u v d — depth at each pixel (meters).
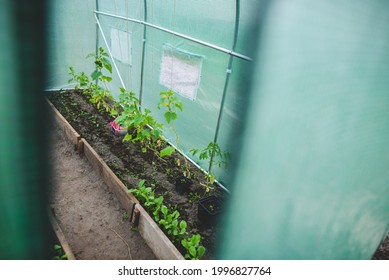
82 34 5.34
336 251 2.05
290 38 1.65
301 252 1.98
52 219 2.51
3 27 1.18
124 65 4.91
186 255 2.36
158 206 2.77
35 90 1.34
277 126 1.81
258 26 1.88
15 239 1.59
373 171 1.91
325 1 1.52
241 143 2.14
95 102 5.08
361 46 1.58
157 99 4.24
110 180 3.28
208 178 3.50
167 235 2.62
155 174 3.49
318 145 1.72
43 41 1.29
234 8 2.72
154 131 3.49
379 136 1.82
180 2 3.33
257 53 1.91
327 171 1.79
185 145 3.92
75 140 3.96
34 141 1.44
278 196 1.88
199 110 3.50
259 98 1.91
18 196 1.50
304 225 1.90
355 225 2.03
